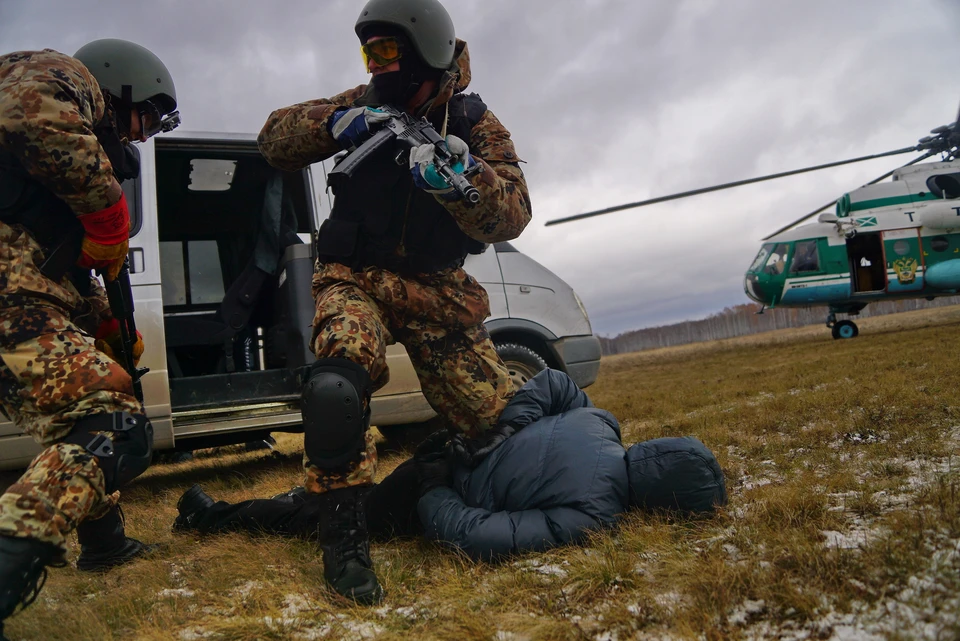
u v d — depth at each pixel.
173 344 4.03
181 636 1.68
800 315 93.19
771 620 1.43
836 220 15.50
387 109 2.10
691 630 1.41
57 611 1.88
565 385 2.52
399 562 2.08
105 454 1.74
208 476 4.56
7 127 1.69
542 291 4.88
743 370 9.32
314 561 2.19
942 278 14.84
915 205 15.26
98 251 1.92
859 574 1.53
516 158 2.28
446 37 2.13
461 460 2.29
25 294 1.81
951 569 1.47
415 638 1.55
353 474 1.92
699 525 2.09
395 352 4.47
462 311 2.39
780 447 3.23
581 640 1.46
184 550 2.48
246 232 4.85
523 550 2.01
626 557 1.84
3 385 1.85
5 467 3.59
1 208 1.79
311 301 4.05
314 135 2.18
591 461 2.15
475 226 2.12
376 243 2.21
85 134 1.77
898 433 3.08
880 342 11.46
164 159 4.26
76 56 2.17
